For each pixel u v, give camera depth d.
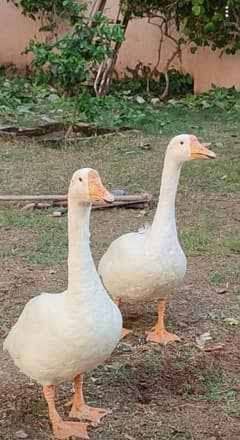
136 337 3.93
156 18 10.66
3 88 10.02
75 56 7.91
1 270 4.75
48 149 7.46
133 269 3.70
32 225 5.46
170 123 8.50
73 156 7.23
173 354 3.76
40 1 11.16
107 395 3.41
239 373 3.61
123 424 3.19
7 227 5.44
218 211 5.84
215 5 9.91
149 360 3.70
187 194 6.20
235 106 9.40
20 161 7.06
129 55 10.93
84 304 3.01
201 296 4.39
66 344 3.00
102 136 7.80
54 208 5.82
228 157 7.21
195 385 3.51
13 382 3.52
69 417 3.23
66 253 5.00
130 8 10.01
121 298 3.87
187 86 10.65
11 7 11.84
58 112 8.58
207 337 3.94
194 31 10.13
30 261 4.88
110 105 8.51
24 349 3.10
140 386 3.49
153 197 6.10
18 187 6.31
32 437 3.13
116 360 3.69
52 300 3.11
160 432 3.15
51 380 3.11
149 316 4.16
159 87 10.66
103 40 8.06
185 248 5.08
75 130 8.00
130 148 7.48
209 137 8.00
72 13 10.23
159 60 10.63
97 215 5.73
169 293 3.84
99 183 3.02
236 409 3.32
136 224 5.54
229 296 4.41
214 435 3.14
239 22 9.98
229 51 10.21
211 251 5.05
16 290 4.47
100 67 9.38
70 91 8.21
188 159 3.72
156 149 7.47
